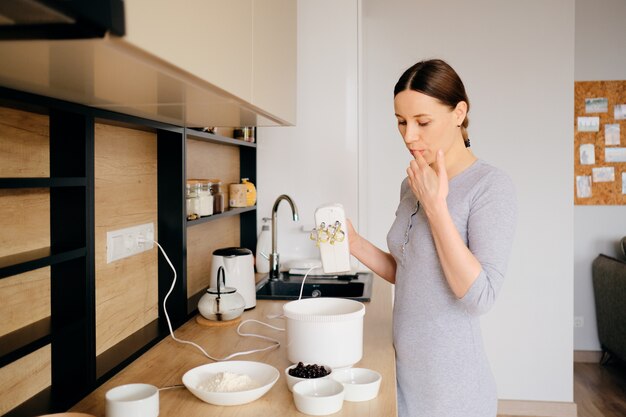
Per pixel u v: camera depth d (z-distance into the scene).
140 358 1.58
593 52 4.48
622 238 4.46
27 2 0.57
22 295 1.27
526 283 3.50
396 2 3.54
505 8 3.46
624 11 4.45
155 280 1.99
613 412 3.57
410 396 1.50
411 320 1.49
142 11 0.75
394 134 3.59
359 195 3.00
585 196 4.54
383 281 2.69
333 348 1.42
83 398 1.33
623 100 4.46
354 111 2.98
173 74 0.95
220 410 1.21
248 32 1.37
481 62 3.49
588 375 4.28
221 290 1.94
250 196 2.90
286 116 1.94
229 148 2.87
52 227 1.36
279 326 1.90
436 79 1.40
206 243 2.53
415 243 1.50
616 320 4.22
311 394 1.26
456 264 1.32
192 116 1.68
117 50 0.76
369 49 3.58
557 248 3.47
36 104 1.18
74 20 0.63
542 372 3.49
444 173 1.32
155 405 1.11
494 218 1.39
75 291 1.36
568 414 3.46
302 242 3.04
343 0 2.96
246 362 1.39
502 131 3.49
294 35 2.11
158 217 1.99
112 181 1.69
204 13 1.02
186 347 1.68
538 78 3.45
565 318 3.48
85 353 1.36
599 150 4.50
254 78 1.44
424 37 3.53
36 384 1.34
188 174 2.30
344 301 1.60
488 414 1.47
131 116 1.61
